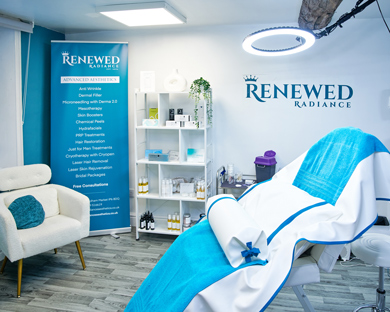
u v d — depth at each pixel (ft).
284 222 4.95
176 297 4.68
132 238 12.73
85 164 12.59
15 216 9.42
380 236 7.10
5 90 11.28
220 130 12.80
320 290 9.09
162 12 9.76
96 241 12.45
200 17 11.04
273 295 4.15
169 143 13.32
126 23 11.18
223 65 12.48
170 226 12.40
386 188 4.65
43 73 12.66
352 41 11.42
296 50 7.20
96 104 12.47
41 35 12.43
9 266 10.52
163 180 12.34
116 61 12.44
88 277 9.82
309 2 7.97
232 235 4.53
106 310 8.24
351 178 4.58
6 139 11.41
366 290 9.07
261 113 12.39
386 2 9.27
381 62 11.32
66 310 8.24
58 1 9.27
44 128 12.91
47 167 11.23
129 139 13.69
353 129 5.13
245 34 12.14
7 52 11.18
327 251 4.76
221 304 4.36
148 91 11.82
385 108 11.48
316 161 5.68
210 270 4.65
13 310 8.23
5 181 10.19
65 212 10.77
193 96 11.53
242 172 12.82
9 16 10.89
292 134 12.25
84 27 12.57
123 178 12.91
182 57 12.76
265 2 9.30
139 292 5.86
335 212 4.59
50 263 10.70
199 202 13.24
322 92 11.85
